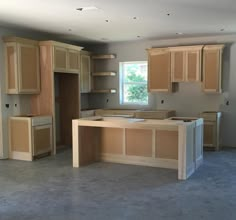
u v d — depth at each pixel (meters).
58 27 6.38
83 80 8.31
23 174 5.21
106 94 8.88
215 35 7.41
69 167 5.66
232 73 7.36
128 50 8.50
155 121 5.41
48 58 6.63
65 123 7.88
